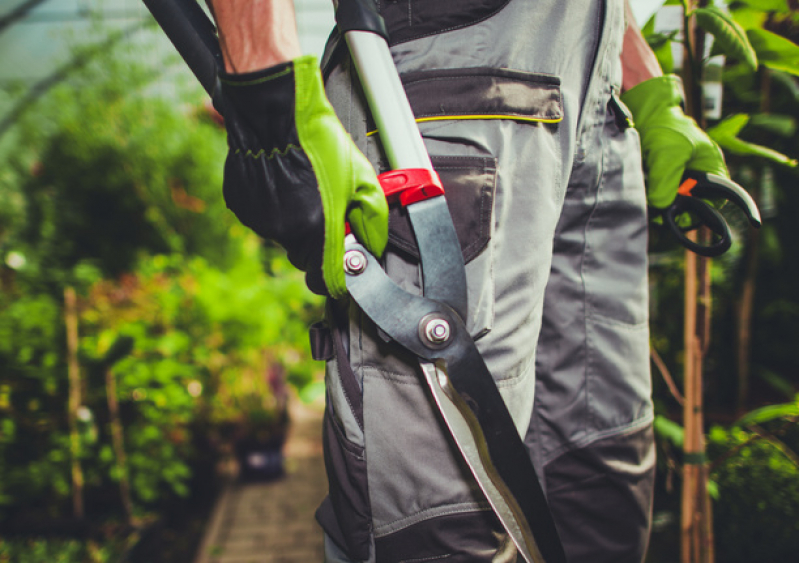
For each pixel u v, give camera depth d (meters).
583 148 0.73
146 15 4.45
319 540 2.15
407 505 0.55
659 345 1.42
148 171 4.33
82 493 1.99
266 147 0.52
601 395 0.80
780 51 0.95
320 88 0.50
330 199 0.49
